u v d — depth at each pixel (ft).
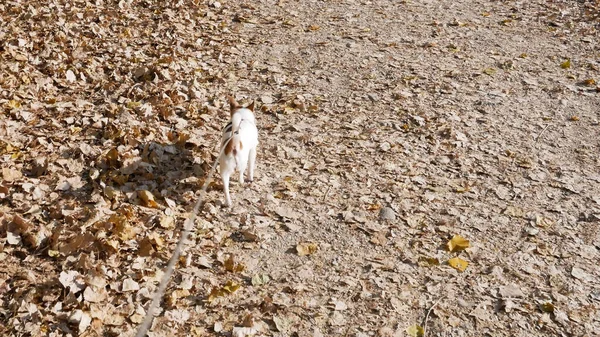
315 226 8.71
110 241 8.14
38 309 7.50
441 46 12.88
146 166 9.29
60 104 10.39
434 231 8.70
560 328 7.64
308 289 7.95
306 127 10.42
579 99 11.26
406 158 9.84
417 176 9.52
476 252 8.43
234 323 7.57
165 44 12.41
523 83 11.69
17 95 10.39
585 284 8.08
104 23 12.87
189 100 10.91
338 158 9.81
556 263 8.32
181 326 7.52
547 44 13.06
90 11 13.15
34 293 7.64
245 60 12.23
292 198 9.09
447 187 9.36
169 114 10.39
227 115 10.60
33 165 9.17
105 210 8.60
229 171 8.68
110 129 9.92
